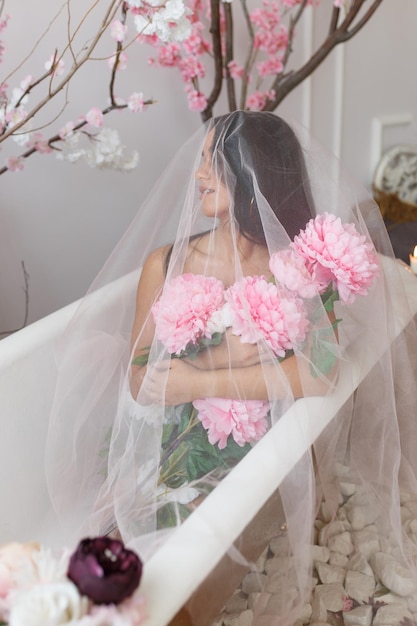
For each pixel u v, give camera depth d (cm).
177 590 90
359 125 314
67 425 145
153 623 85
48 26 197
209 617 101
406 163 311
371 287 139
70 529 140
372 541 160
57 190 220
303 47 276
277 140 136
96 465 145
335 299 132
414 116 334
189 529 101
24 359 146
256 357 128
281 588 119
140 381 135
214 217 134
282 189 134
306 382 127
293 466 116
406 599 151
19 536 147
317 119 294
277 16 231
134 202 241
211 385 128
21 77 201
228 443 131
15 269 219
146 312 142
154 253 145
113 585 75
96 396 147
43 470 152
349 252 125
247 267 132
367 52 303
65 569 80
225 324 127
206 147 138
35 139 171
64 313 157
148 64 229
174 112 243
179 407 132
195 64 213
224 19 233
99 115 173
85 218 230
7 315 222
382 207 309
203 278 131
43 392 150
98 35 157
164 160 245
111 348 149
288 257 128
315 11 274
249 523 105
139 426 132
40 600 73
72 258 231
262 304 125
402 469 154
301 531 117
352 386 133
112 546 79
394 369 145
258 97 232
